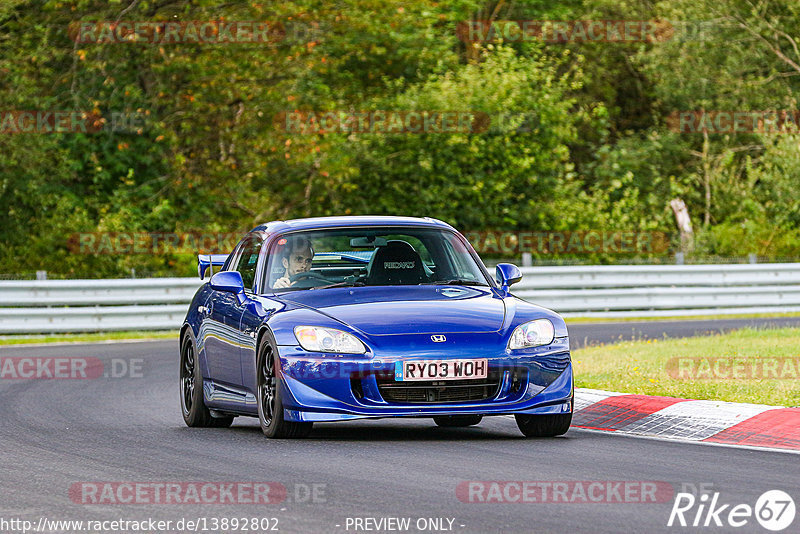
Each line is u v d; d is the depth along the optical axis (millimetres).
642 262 98562
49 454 29438
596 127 125875
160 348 65250
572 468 25906
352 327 30281
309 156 95438
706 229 116125
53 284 74562
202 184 97750
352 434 32875
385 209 97688
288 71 96500
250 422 38469
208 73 95625
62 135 94938
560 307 84188
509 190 99500
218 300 35938
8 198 94938
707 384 39188
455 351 29781
